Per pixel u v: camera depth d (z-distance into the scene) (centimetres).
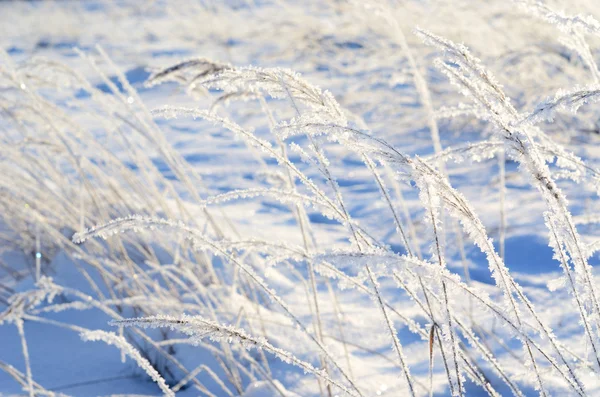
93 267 308
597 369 153
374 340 246
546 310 250
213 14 985
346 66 655
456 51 136
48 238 330
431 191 127
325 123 130
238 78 150
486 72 136
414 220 347
